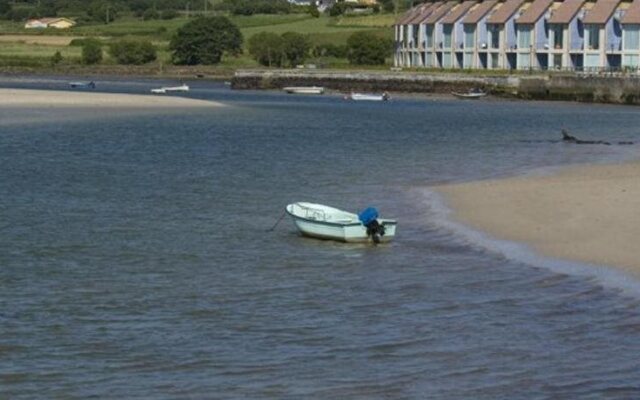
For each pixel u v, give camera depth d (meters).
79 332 39.69
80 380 34.38
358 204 70.38
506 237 56.25
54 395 33.03
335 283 47.69
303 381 34.09
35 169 88.94
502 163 94.50
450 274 48.78
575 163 92.88
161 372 35.16
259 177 85.38
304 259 53.09
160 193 76.12
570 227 57.19
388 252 54.34
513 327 39.69
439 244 55.81
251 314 42.25
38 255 53.91
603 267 48.22
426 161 97.31
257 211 68.25
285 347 37.72
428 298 44.50
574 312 41.44
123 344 38.22
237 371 35.19
